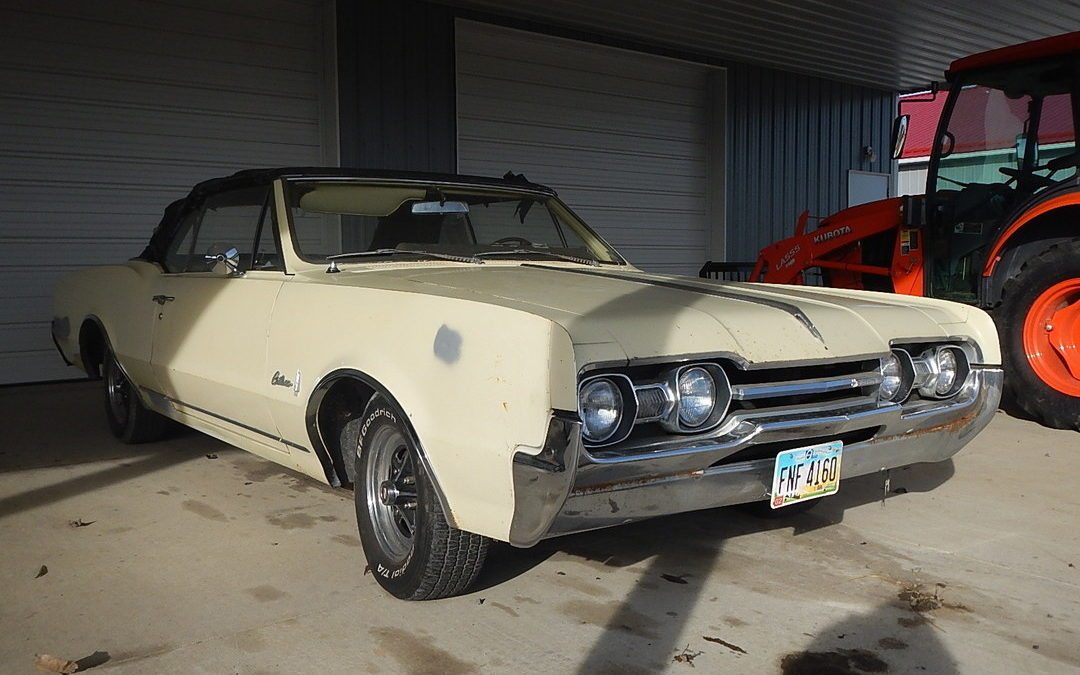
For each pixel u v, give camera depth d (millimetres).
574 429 2361
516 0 9883
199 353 4102
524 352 2455
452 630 2834
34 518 3988
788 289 3760
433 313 2793
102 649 2709
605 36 11383
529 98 11016
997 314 6031
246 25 8898
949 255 6668
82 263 8203
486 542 2896
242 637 2787
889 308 3363
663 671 2564
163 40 8445
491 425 2510
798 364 2807
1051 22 11227
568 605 3033
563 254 4312
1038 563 3426
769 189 13648
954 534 3760
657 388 2598
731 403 2758
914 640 2768
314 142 9430
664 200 12641
